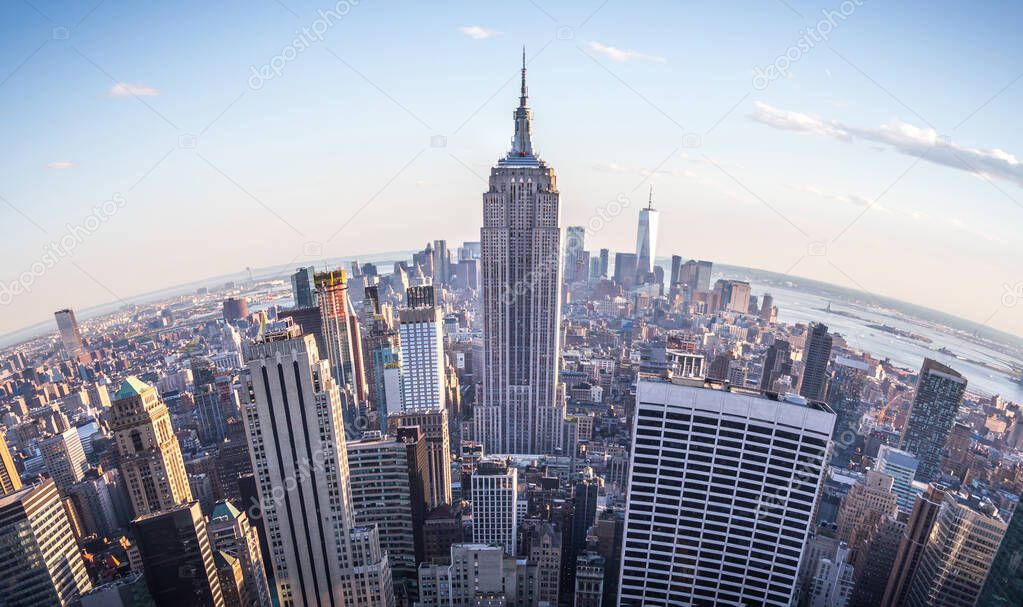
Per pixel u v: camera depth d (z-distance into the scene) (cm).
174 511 18362
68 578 18850
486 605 18688
